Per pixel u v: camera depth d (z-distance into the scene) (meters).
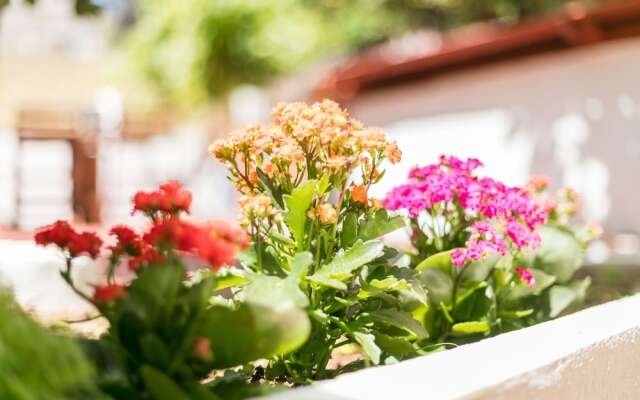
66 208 9.14
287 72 14.06
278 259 2.04
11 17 16.48
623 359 1.98
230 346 1.51
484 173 9.12
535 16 14.66
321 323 1.98
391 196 2.46
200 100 14.09
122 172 9.95
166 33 14.38
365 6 16.11
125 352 1.53
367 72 10.01
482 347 1.78
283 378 2.11
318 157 2.09
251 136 2.05
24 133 8.88
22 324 1.15
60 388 1.13
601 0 12.54
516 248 2.70
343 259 1.93
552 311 2.71
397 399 1.33
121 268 2.66
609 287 3.93
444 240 2.61
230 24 13.80
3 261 3.91
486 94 9.12
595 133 8.20
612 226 8.04
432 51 9.09
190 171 12.84
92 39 17.86
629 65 7.94
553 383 1.65
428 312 2.49
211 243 1.51
